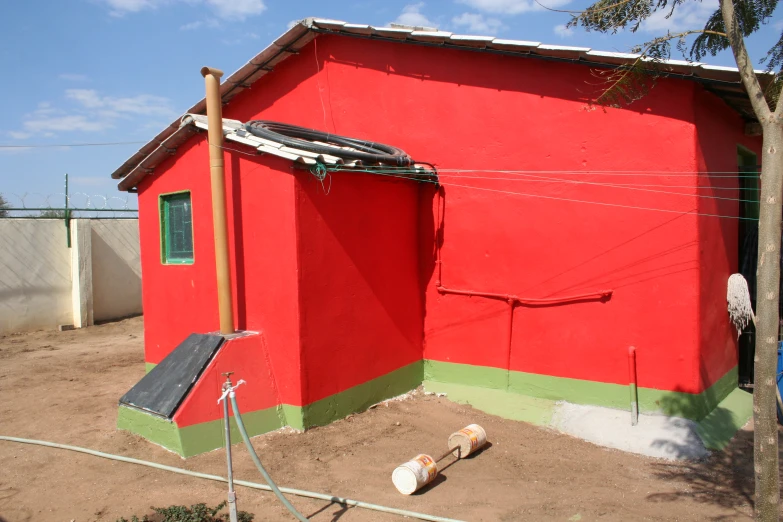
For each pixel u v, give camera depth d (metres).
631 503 5.04
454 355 8.02
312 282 6.59
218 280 6.81
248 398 6.39
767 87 4.55
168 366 6.57
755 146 8.59
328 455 5.94
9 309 13.89
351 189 7.12
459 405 7.66
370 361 7.38
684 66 5.91
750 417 7.32
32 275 14.31
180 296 7.99
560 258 7.14
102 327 14.93
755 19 4.39
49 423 6.95
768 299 3.60
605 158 6.81
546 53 6.80
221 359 6.33
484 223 7.67
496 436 6.67
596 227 6.90
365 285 7.30
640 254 6.66
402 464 5.39
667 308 6.54
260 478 5.34
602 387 6.91
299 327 6.43
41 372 9.86
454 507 4.91
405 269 7.99
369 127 8.38
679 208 6.44
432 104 7.92
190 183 7.75
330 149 6.61
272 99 9.30
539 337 7.34
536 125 7.22
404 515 4.71
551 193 7.17
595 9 4.43
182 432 5.84
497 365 7.66
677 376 6.50
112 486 5.20
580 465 5.89
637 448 6.26
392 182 7.74
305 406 6.49
